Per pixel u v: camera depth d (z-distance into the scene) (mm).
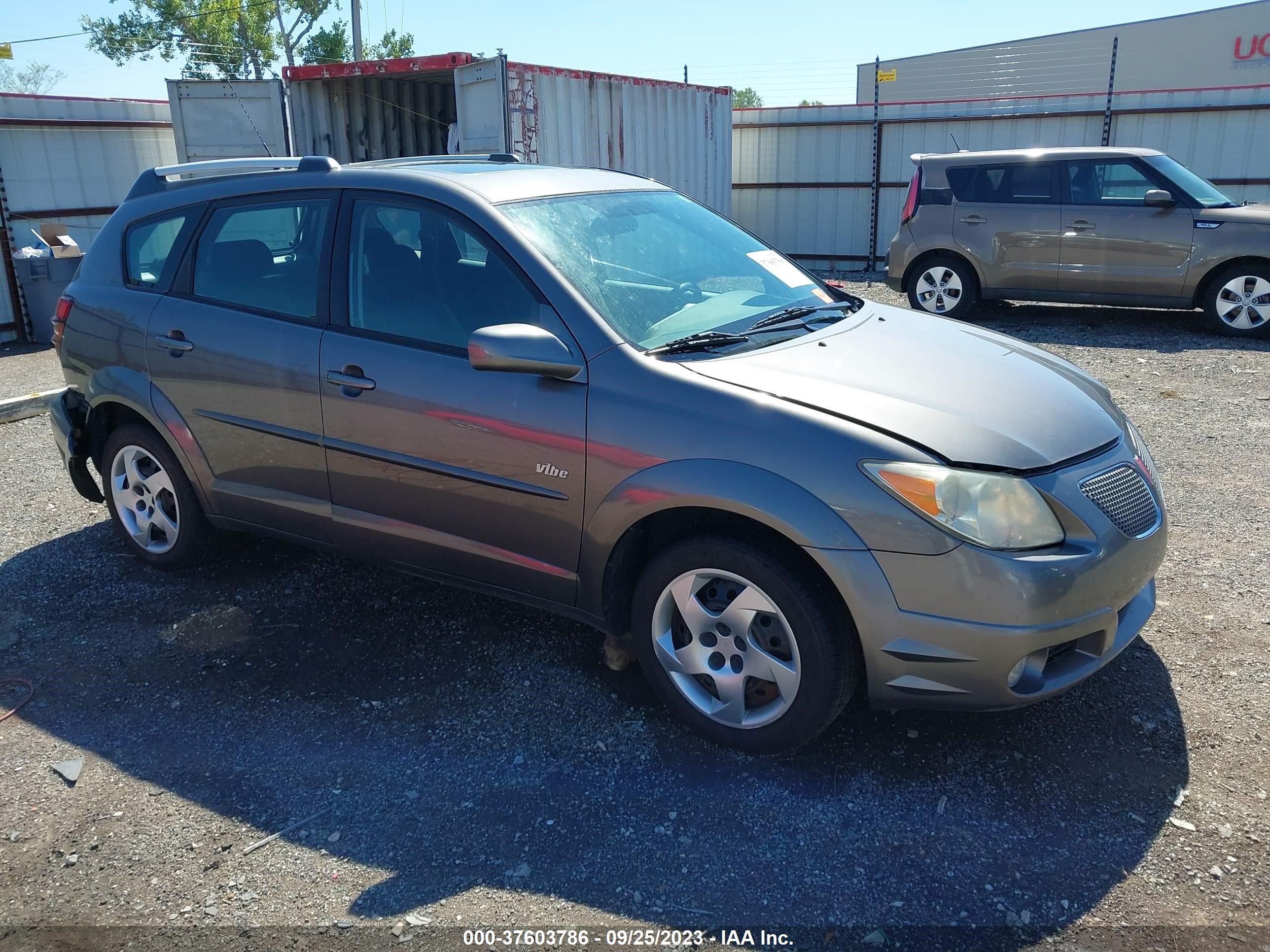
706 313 3516
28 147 11516
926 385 3113
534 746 3201
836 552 2762
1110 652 2975
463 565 3551
